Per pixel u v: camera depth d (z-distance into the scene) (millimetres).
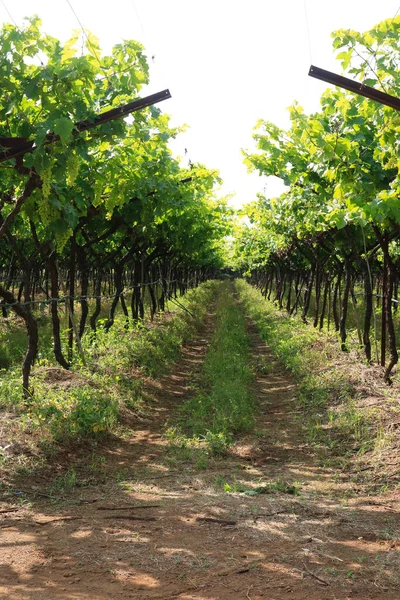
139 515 5137
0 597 3580
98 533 4691
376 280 21406
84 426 7648
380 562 4203
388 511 5273
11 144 5457
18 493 5617
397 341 14219
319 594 3725
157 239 16047
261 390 11156
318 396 9688
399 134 5539
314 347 13719
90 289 27719
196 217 16125
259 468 6805
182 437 7930
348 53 5273
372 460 6680
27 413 7586
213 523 4949
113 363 10914
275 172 8977
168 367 12805
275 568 4090
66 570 4016
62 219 7035
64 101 5539
